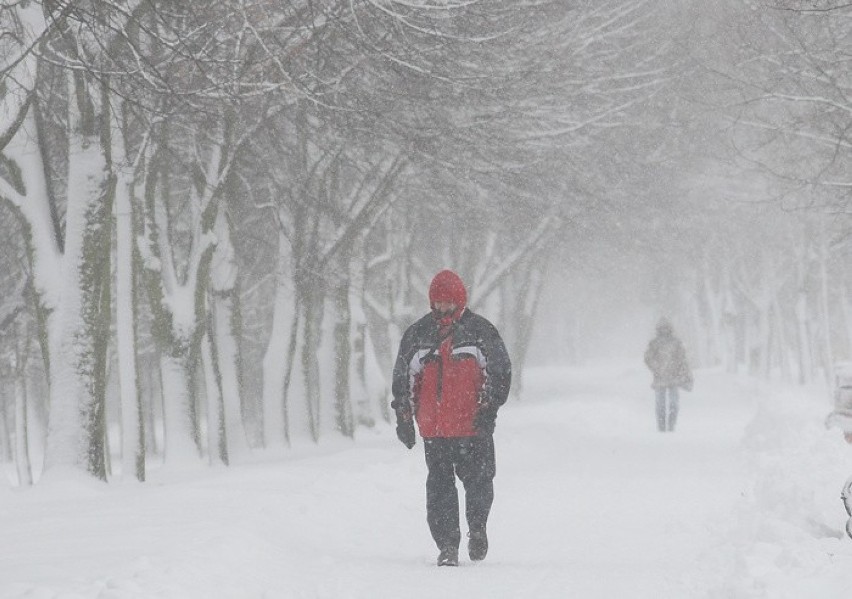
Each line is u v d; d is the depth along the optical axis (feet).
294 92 179.73
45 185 167.22
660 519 124.57
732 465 191.52
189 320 205.67
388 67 198.29
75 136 163.53
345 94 199.41
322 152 247.29
